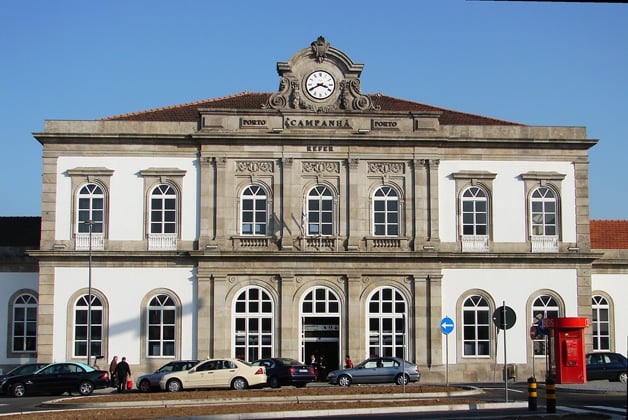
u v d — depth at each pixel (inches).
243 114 1975.9
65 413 1163.3
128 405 1310.3
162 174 1961.1
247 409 1183.6
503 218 2005.4
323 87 1993.1
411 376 1726.1
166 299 1932.8
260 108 1995.6
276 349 1921.8
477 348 1964.8
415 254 1953.7
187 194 1963.6
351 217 1964.8
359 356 1926.7
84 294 1925.4
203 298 1923.0
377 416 1113.4
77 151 1962.4
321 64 1998.0
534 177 2014.0
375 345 1941.4
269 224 1958.7
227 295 1927.9
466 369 1951.3
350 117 1987.0
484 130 2014.0
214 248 1927.9
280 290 1932.8
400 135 1982.0
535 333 1882.4
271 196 1966.0
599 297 2128.4
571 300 1991.9
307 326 1936.5
